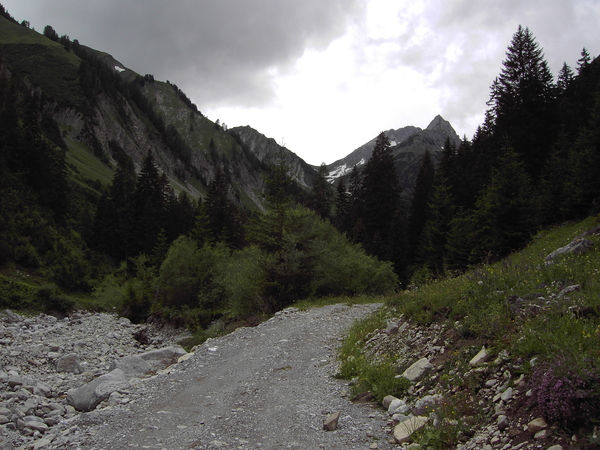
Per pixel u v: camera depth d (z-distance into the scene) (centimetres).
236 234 6178
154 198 6469
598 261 812
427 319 877
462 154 6488
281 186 2320
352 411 622
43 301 3388
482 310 724
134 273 5153
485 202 2725
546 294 692
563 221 2528
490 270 930
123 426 614
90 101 18062
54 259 4425
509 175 2602
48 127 13100
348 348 999
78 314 3438
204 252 3350
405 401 621
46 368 1491
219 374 912
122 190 6588
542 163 3622
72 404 945
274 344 1167
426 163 6806
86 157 14388
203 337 2184
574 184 2389
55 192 6084
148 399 765
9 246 3959
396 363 791
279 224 2295
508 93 4203
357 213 6225
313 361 973
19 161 5616
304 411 639
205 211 6025
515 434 412
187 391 798
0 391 1102
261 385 805
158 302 3238
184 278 3072
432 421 505
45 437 619
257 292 2145
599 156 2206
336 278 2439
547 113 3991
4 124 5709
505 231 2527
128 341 2373
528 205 2495
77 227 6738
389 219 5609
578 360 409
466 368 593
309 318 1545
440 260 4078
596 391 367
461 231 3225
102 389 882
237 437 546
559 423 382
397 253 5194
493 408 483
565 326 522
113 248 6097
